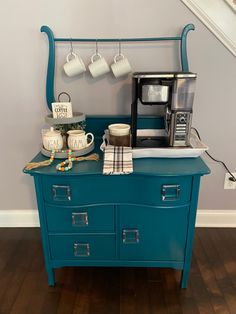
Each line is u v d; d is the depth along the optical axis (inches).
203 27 52.0
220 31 51.9
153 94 45.1
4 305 49.6
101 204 45.9
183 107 45.4
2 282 54.6
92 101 57.6
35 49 53.7
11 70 55.4
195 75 43.2
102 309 48.5
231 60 54.4
